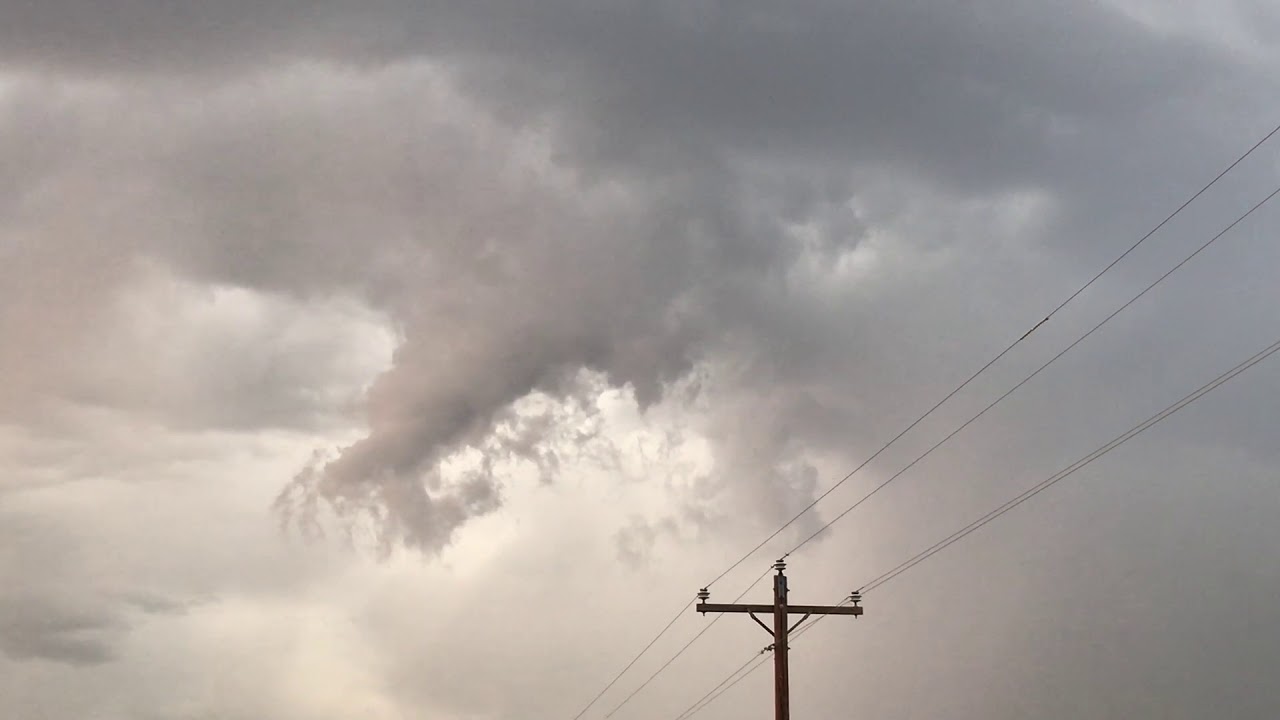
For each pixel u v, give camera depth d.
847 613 45.31
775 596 45.38
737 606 44.62
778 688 43.69
